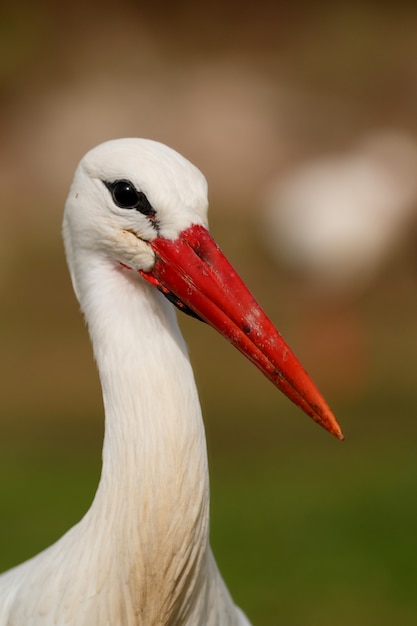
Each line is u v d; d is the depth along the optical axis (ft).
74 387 48.06
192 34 107.86
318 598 27.48
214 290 14.38
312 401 14.29
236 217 78.18
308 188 57.06
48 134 87.30
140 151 14.46
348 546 30.53
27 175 84.12
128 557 14.12
